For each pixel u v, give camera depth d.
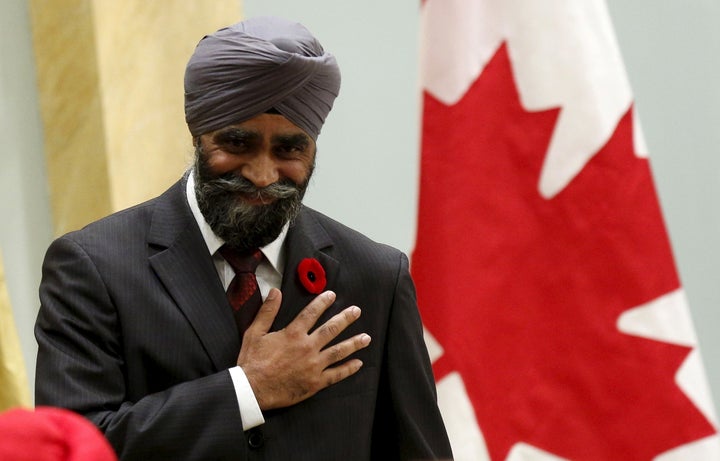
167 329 7.01
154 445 6.55
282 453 6.93
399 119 12.55
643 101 12.69
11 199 10.84
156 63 10.34
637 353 9.71
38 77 10.37
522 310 9.72
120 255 7.14
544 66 9.81
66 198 10.41
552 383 9.73
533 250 9.76
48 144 10.41
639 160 9.84
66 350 6.89
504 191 9.75
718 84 12.73
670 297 9.77
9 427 3.28
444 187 9.70
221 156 7.05
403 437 7.42
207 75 7.03
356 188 12.43
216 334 7.05
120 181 10.21
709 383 12.68
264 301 7.18
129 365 6.95
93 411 6.74
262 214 7.10
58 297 7.03
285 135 7.08
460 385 9.52
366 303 7.45
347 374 6.96
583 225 9.75
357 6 12.47
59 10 10.30
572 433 9.71
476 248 9.68
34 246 10.95
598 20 9.95
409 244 12.52
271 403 6.77
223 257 7.32
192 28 10.38
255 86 6.95
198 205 7.28
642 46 12.70
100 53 10.18
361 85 12.46
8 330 9.67
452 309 9.59
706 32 12.73
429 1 9.82
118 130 10.22
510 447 9.62
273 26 7.21
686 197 12.70
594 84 9.81
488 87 9.80
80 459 3.27
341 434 7.10
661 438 9.72
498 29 9.87
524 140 9.77
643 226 9.77
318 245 7.48
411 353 7.52
